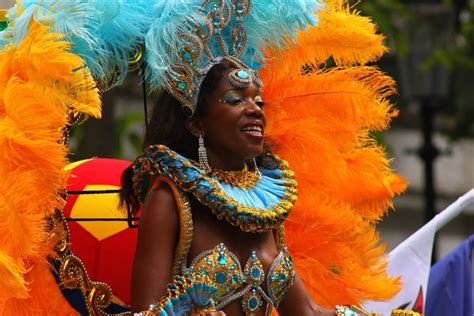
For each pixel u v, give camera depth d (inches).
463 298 350.0
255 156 255.0
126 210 279.9
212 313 231.9
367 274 295.9
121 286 283.6
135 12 253.8
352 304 295.3
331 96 293.7
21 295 225.9
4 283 224.2
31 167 232.5
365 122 296.4
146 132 257.4
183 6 249.9
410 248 336.2
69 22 240.4
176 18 249.9
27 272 251.6
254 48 271.3
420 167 999.6
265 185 256.8
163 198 241.6
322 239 294.2
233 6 257.1
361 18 291.9
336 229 292.8
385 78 297.3
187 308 238.2
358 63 313.0
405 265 335.0
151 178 249.3
